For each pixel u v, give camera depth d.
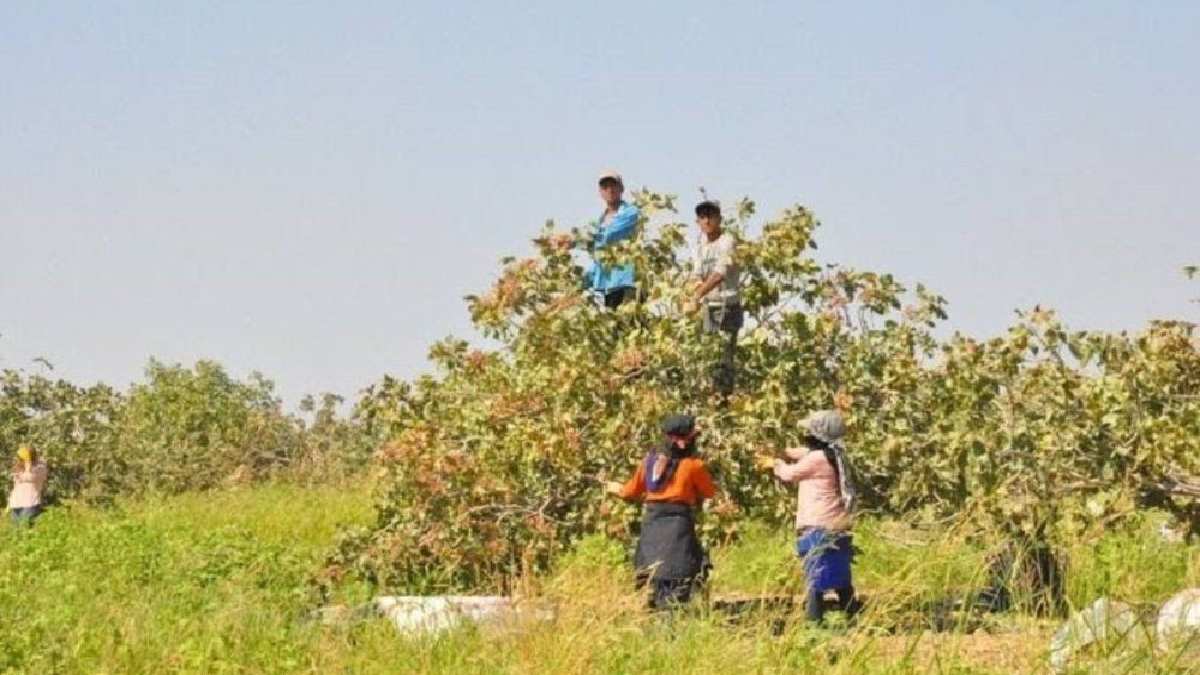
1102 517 14.91
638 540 14.91
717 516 15.49
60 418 33.03
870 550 16.72
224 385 41.44
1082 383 15.01
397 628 13.33
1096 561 15.01
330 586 16.34
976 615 13.27
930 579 13.57
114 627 12.98
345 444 39.72
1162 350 14.98
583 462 16.00
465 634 12.90
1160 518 17.02
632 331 16.44
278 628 13.25
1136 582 14.56
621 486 15.13
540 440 15.75
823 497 14.00
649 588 13.58
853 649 11.83
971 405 15.26
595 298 17.39
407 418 17.28
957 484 15.23
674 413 15.81
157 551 18.22
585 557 14.69
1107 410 14.80
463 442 16.58
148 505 30.91
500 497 16.20
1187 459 14.66
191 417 39.59
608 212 17.53
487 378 16.88
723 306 16.34
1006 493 14.83
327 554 16.78
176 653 12.30
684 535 14.13
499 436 16.36
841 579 13.80
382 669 12.31
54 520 24.11
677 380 16.27
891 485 15.79
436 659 12.45
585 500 16.22
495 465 16.17
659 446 14.66
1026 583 13.46
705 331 16.23
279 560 17.14
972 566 13.96
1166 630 11.83
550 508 16.34
